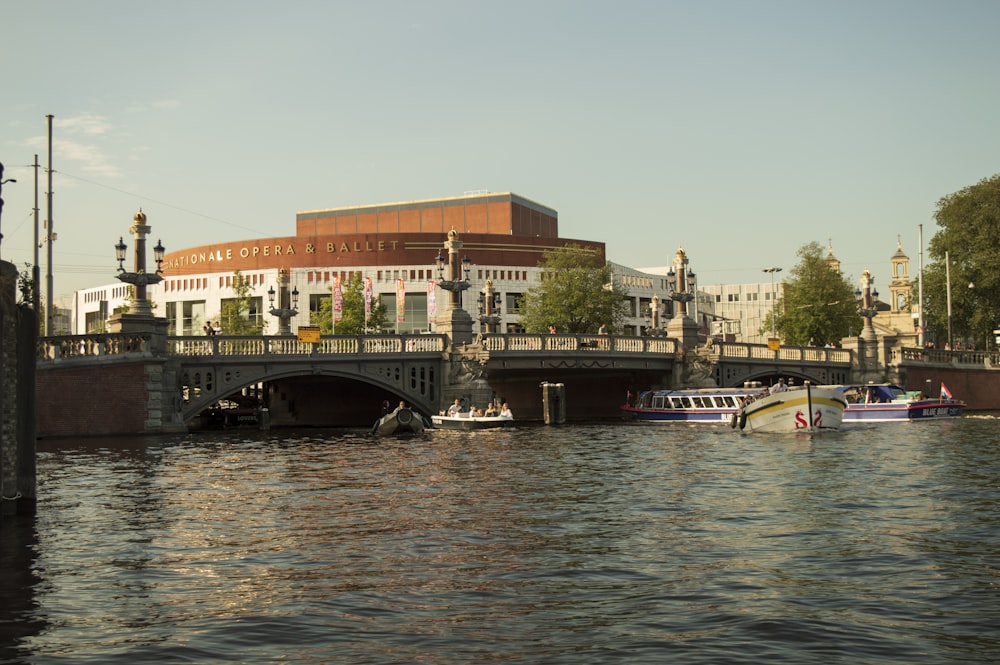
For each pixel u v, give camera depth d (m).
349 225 126.31
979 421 57.22
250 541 18.12
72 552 17.11
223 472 30.36
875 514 20.64
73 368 44.41
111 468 31.58
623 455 35.78
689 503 22.67
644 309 122.81
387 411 58.25
